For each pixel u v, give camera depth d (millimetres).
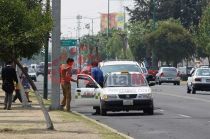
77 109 48969
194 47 150875
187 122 36344
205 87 71625
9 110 43906
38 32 28938
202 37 129375
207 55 141250
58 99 45281
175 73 108938
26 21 28641
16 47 29438
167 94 70562
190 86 73188
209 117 39812
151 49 154375
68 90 44562
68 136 27109
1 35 28141
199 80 71812
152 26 162625
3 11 28250
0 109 44906
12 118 36781
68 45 59656
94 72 44594
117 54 182375
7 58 29156
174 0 179000
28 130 29516
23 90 47594
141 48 169875
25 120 35344
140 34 170875
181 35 150125
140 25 173625
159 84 109062
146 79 46031
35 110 43938
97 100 42844
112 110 41656
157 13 180875
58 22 44688
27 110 43938
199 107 49250
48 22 29812
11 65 44594
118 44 182125
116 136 27531
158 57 151750
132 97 41594
